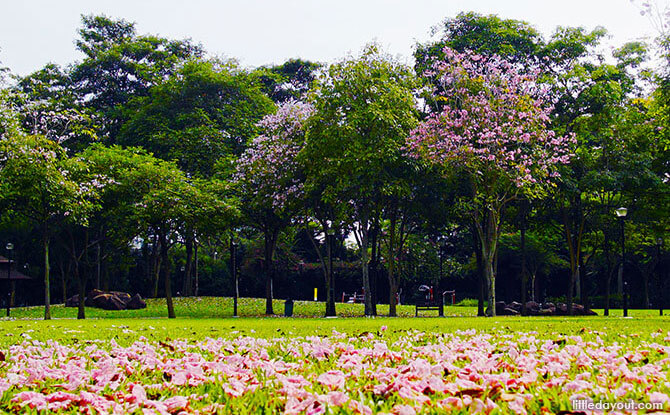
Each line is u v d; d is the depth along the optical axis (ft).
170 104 116.16
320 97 78.48
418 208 84.48
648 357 16.61
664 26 62.39
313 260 159.43
